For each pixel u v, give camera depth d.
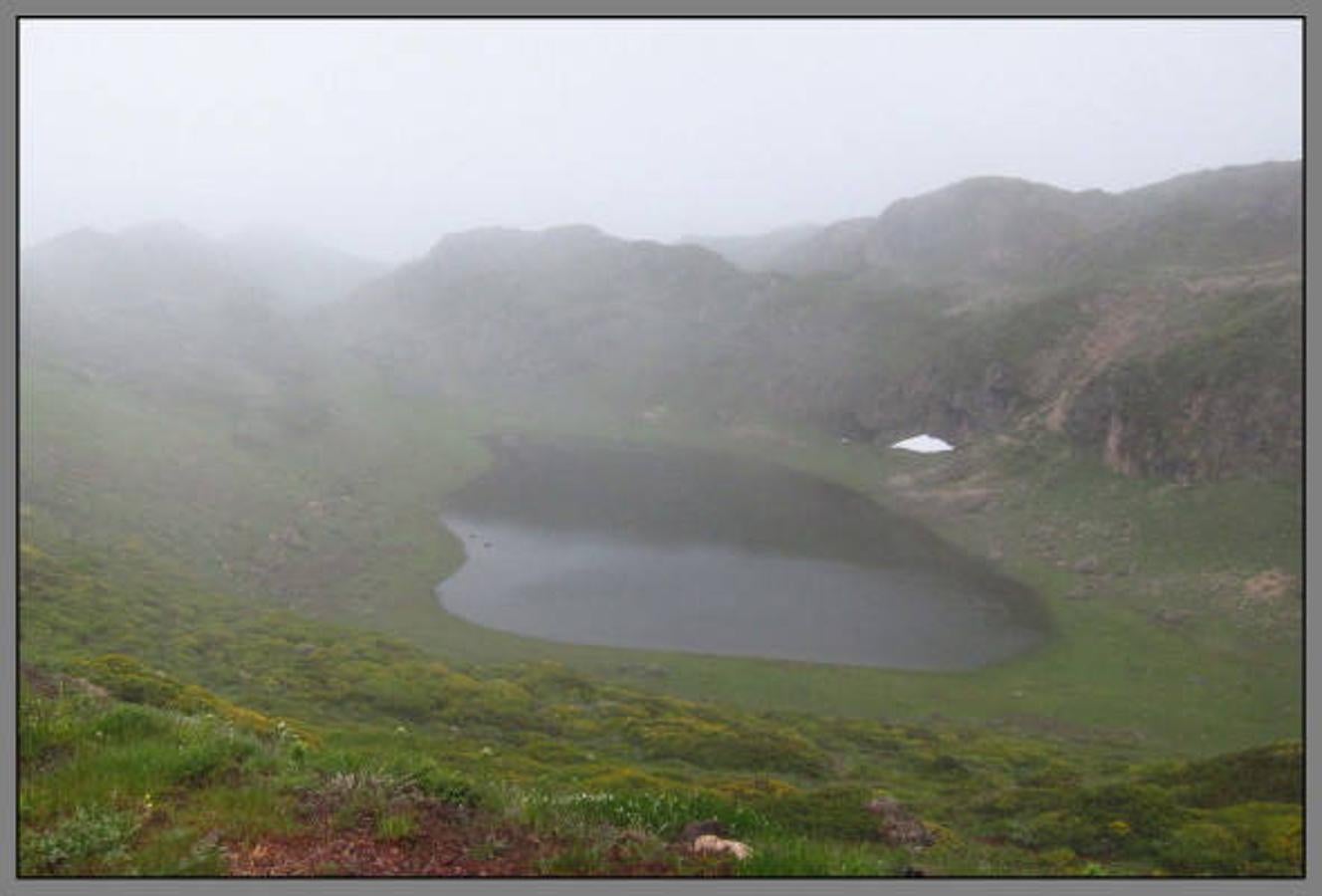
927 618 67.94
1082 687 53.91
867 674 56.34
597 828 10.85
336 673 42.88
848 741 40.47
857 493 111.25
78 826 9.52
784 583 77.12
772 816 17.48
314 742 23.45
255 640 48.31
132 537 72.56
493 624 67.38
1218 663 56.28
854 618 68.19
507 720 38.25
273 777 11.49
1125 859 16.58
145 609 49.56
